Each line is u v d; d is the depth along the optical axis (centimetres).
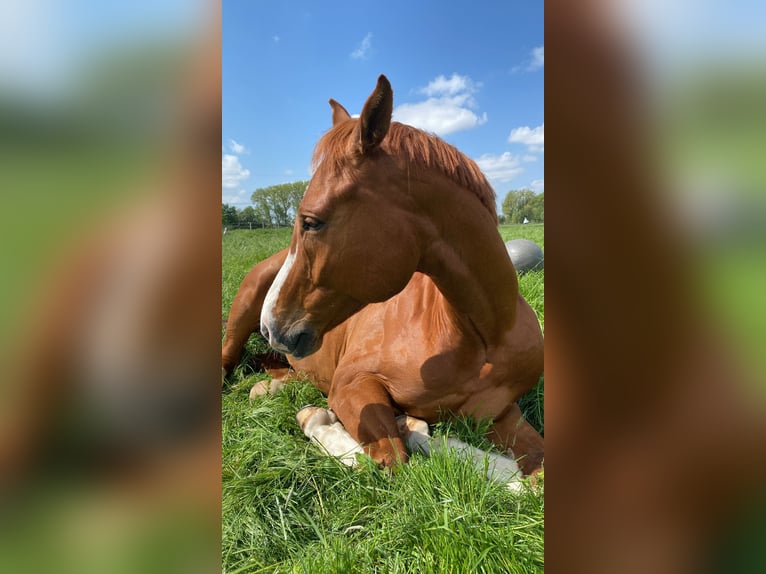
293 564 138
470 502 149
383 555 140
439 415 213
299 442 220
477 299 186
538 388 251
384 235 161
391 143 162
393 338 222
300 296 176
